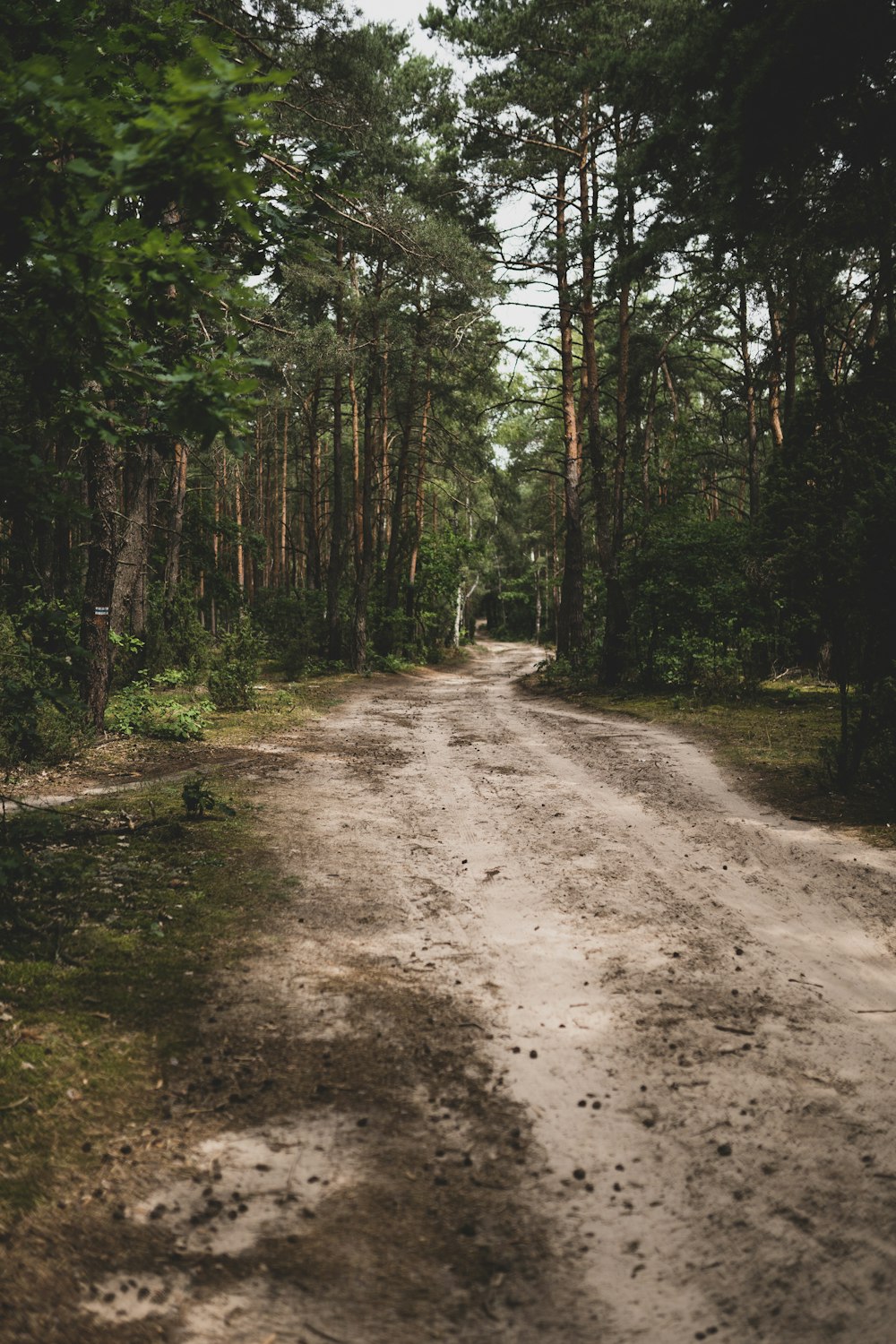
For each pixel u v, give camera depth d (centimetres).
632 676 2319
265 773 1108
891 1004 498
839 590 939
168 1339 266
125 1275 290
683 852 782
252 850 751
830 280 1970
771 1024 470
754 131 1299
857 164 1394
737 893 678
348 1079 409
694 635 2112
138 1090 393
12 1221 306
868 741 989
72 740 1145
